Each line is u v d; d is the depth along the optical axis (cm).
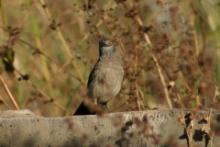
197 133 848
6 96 1343
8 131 889
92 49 1400
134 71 1261
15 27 1326
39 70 1429
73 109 1434
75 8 1373
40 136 882
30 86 1364
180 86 1270
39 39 1434
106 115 867
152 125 855
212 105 994
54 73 1429
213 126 850
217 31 1361
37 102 1370
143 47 1284
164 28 1311
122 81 1170
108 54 1145
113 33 1284
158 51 1285
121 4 1305
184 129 848
